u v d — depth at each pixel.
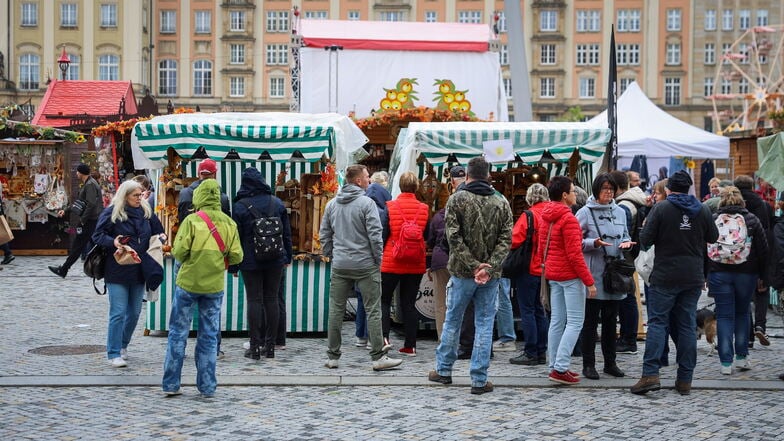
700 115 79.31
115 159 19.19
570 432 6.92
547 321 9.56
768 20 78.75
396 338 11.01
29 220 21.67
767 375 9.04
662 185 10.16
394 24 21.70
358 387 8.37
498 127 11.07
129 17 74.06
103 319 12.16
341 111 20.69
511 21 17.72
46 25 73.56
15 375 8.64
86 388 8.21
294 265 11.09
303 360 9.59
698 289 8.21
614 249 8.66
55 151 21.67
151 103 28.47
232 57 78.50
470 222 8.06
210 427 6.95
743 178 10.41
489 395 8.09
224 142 10.56
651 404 7.84
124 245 8.96
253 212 9.36
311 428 6.95
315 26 21.30
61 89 32.03
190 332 11.06
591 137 11.03
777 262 9.02
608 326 8.85
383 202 10.29
